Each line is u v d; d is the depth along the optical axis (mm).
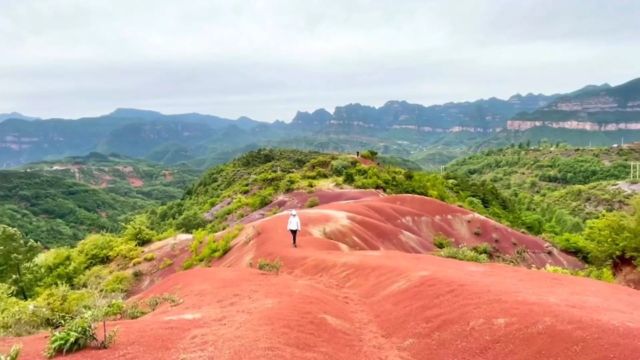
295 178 105312
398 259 25625
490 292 16547
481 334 13766
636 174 198500
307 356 13102
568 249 74438
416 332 15406
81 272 58062
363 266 24250
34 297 51438
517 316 13961
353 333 16094
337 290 22297
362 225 45062
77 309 26891
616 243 54281
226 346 13383
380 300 19438
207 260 44250
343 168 111750
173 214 131375
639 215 53531
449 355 13469
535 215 109875
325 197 80375
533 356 12055
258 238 38750
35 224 169125
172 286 26422
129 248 61469
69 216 197625
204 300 20828
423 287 18688
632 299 17219
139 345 14070
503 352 12672
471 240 62062
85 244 64438
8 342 15758
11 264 52844
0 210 172750
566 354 11641
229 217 85688
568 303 15141
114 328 15992
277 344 13555
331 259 26938
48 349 13977
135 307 22219
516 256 61938
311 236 36969
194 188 165625
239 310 17750
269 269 27938
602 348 11391
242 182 124625
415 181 103188
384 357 14164
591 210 147375
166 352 13414
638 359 10727
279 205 80812
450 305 16281
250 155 171500
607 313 13961
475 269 22828
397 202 66125
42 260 60688
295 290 20688
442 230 61156
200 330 15328
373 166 106375
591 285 19656
